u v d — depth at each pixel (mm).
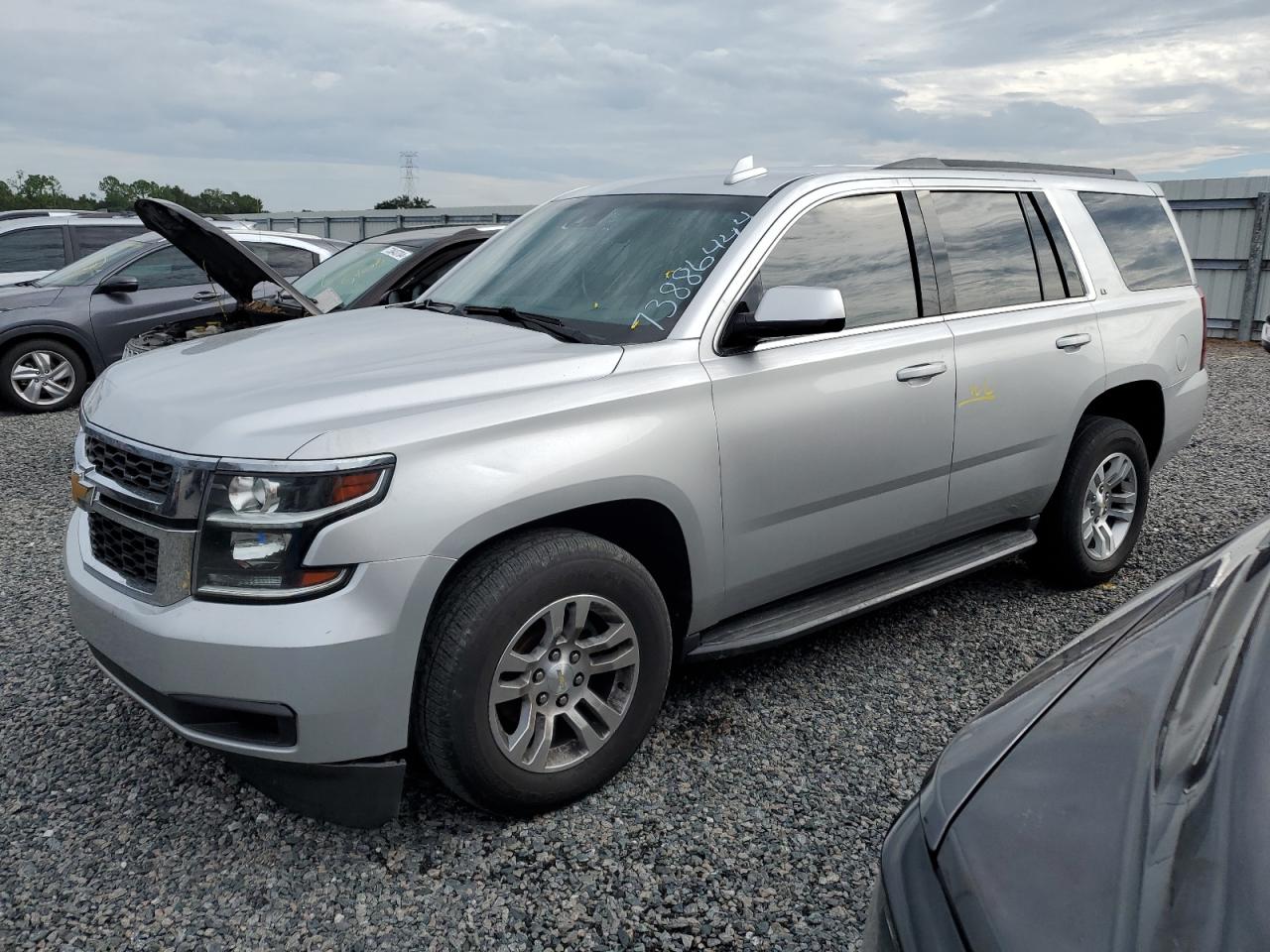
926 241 3885
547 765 2873
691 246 3451
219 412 2646
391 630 2521
